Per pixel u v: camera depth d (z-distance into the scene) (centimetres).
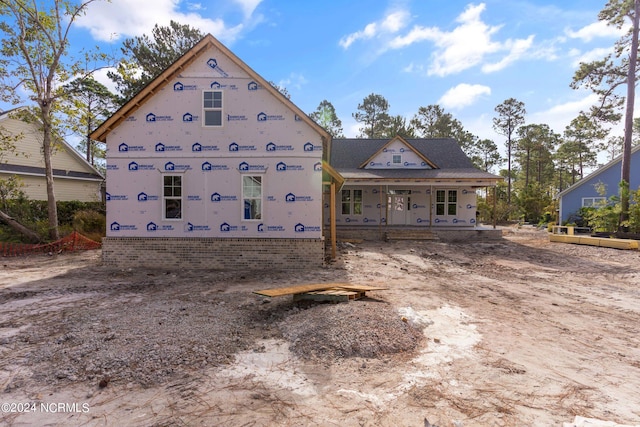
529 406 371
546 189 4741
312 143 1211
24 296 788
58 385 404
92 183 2695
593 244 1755
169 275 1055
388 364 464
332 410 359
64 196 2441
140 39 2503
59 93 1634
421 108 5059
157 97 1211
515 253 1584
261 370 443
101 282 945
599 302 804
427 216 2273
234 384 409
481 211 3669
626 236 1809
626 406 374
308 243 1180
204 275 1059
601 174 2547
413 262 1335
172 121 1211
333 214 1364
